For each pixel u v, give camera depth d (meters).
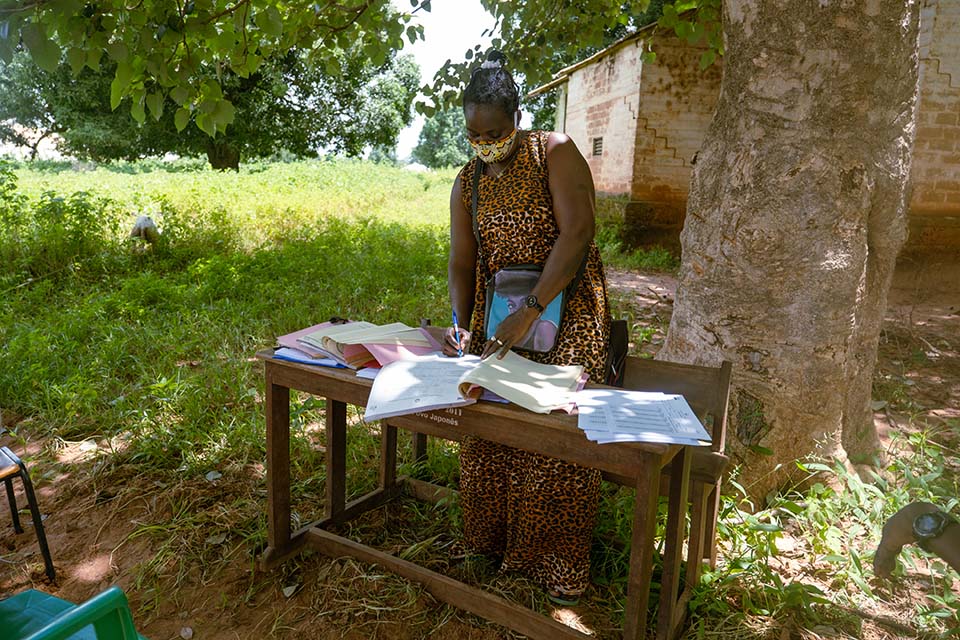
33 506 2.90
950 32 8.77
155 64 2.81
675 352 3.71
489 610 2.60
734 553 2.99
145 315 6.62
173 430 4.20
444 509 3.44
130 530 3.33
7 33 2.41
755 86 3.27
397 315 6.86
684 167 12.66
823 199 3.20
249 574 2.97
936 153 9.09
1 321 6.37
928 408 4.98
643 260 11.82
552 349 2.58
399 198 22.83
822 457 3.41
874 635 2.56
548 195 2.52
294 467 3.88
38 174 21.97
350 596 2.79
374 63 4.45
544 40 5.11
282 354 2.74
